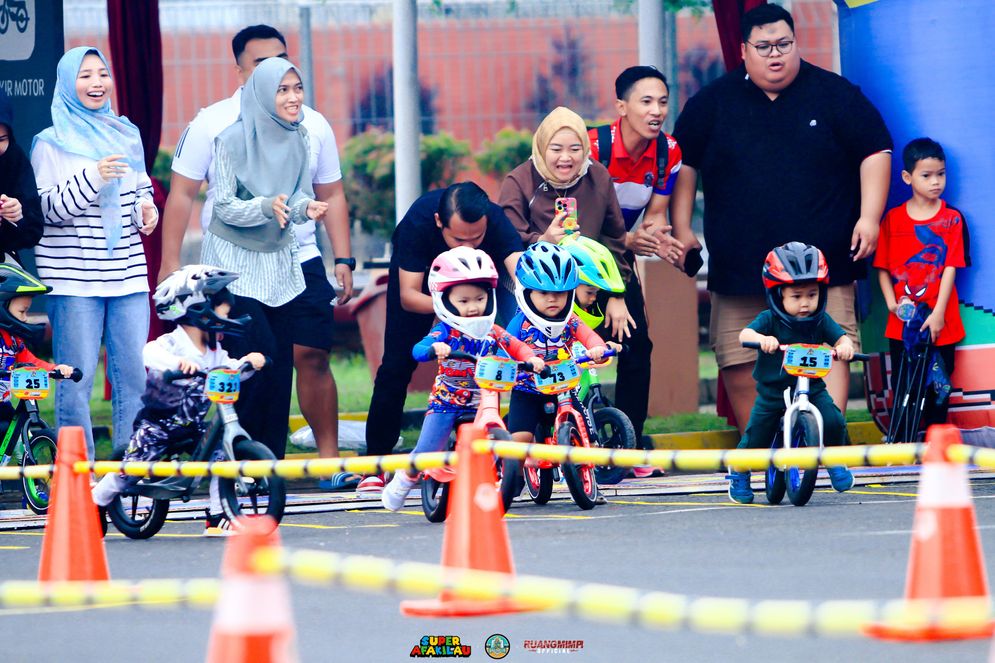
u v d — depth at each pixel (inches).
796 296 1451.8
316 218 1603.1
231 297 1341.0
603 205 1673.2
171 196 1699.1
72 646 887.1
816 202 1734.7
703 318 3078.2
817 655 807.7
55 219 1620.3
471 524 939.3
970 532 809.5
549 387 1423.5
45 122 1956.2
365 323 2438.5
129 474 1163.3
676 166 1748.3
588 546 1178.0
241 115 1654.8
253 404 1632.6
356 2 2984.7
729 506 1434.5
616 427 1518.2
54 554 1071.0
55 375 1566.2
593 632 889.5
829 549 1127.6
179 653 858.8
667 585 992.9
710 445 1899.6
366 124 3006.9
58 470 1082.1
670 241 1717.5
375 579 654.5
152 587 716.7
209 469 1118.4
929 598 804.6
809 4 2883.9
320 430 1716.3
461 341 1405.0
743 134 1749.5
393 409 1647.4
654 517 1354.6
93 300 1642.5
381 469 1037.2
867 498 1465.3
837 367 1700.3
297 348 1686.8
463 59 2997.0
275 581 589.9
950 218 1748.3
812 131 1736.0
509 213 1656.0
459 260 1389.0
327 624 924.6
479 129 3014.3
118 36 2130.9
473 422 1398.9
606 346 1434.5
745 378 1782.7
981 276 1765.5
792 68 1736.0
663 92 1700.3
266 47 1785.2
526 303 1422.2
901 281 1755.7
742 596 949.2
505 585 674.2
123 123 1664.6
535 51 2997.0
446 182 3058.6
